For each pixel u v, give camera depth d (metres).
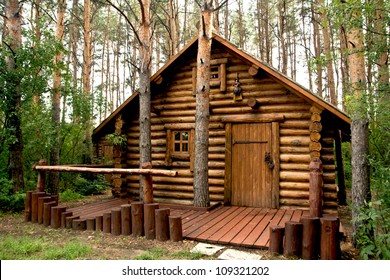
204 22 7.53
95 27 24.42
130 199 9.02
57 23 10.80
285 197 7.61
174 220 5.14
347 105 4.73
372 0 4.62
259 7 21.09
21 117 8.48
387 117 4.55
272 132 7.77
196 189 7.56
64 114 10.99
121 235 5.59
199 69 7.60
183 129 8.80
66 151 12.14
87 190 11.41
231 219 6.43
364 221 4.76
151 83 8.76
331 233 4.08
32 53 8.12
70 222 6.18
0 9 13.48
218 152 8.40
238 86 8.10
